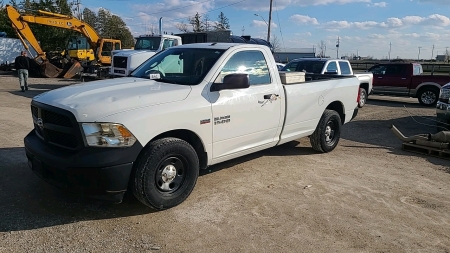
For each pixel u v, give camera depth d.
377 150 7.39
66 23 23.09
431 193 5.06
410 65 15.68
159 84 4.57
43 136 4.16
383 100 17.59
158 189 4.11
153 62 5.48
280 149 7.16
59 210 4.18
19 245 3.43
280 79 5.82
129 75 5.41
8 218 3.94
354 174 5.78
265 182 5.28
